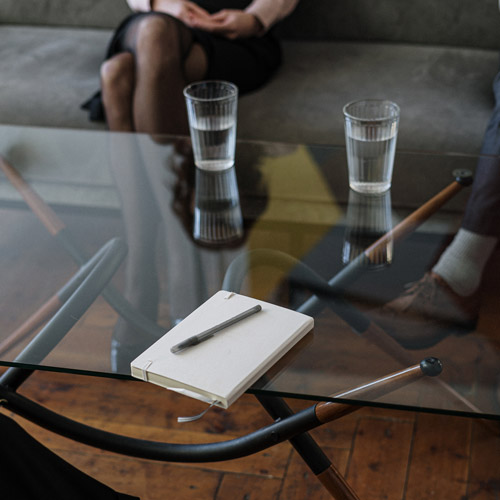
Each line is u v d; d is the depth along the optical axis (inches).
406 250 49.0
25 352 41.1
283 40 101.3
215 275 46.7
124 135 67.2
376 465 58.3
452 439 60.3
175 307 43.6
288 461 59.2
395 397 36.4
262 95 85.4
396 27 97.0
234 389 35.1
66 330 42.8
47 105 84.7
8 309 45.6
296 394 36.3
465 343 40.1
